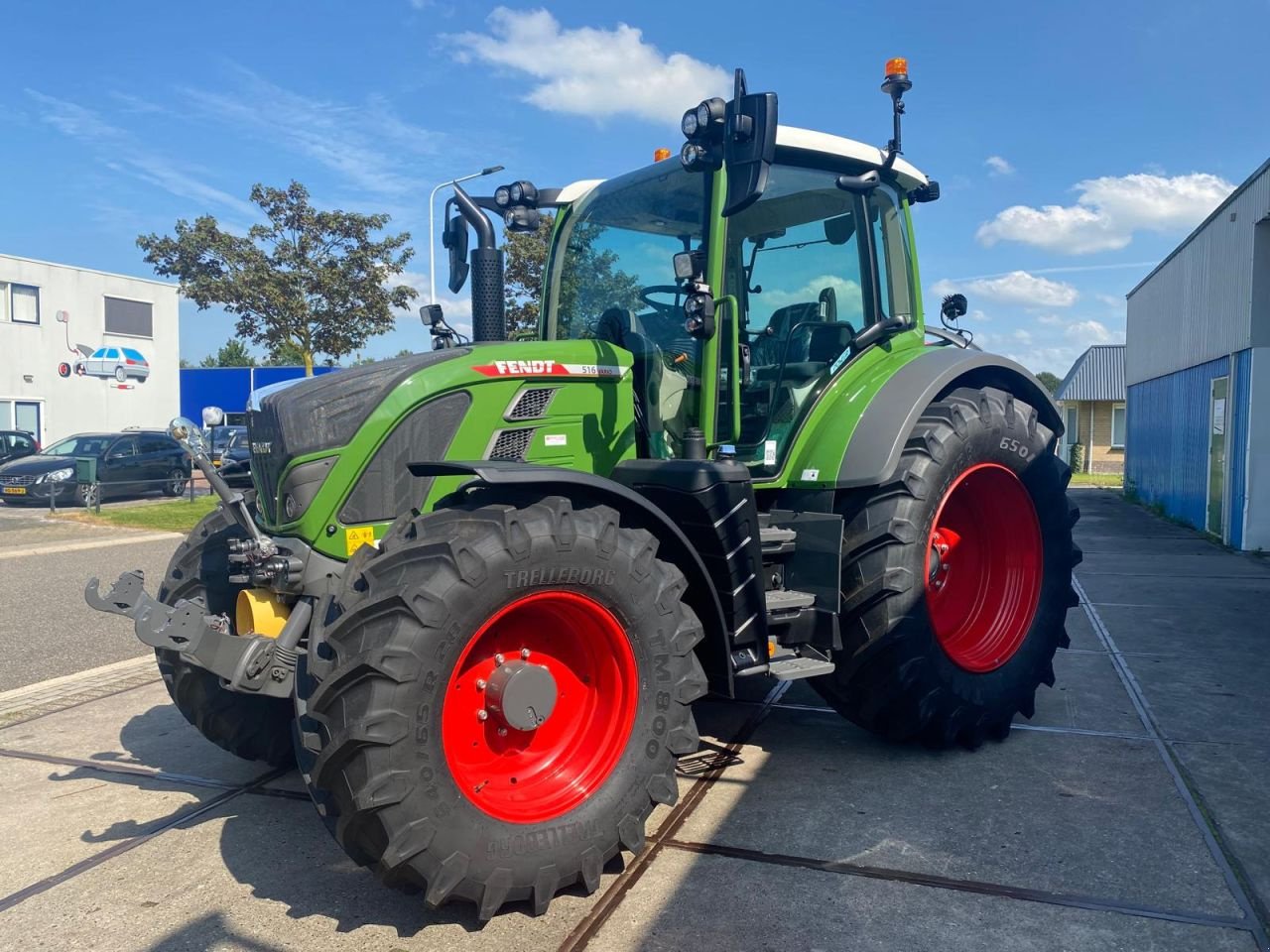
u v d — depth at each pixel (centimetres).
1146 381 1777
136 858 335
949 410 429
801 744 440
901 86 427
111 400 2892
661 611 310
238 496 329
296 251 1927
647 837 342
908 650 399
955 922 282
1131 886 302
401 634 264
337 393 336
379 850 268
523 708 291
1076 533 1309
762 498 436
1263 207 1040
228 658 300
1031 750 428
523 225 467
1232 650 609
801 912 289
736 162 337
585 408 383
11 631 716
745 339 418
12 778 413
